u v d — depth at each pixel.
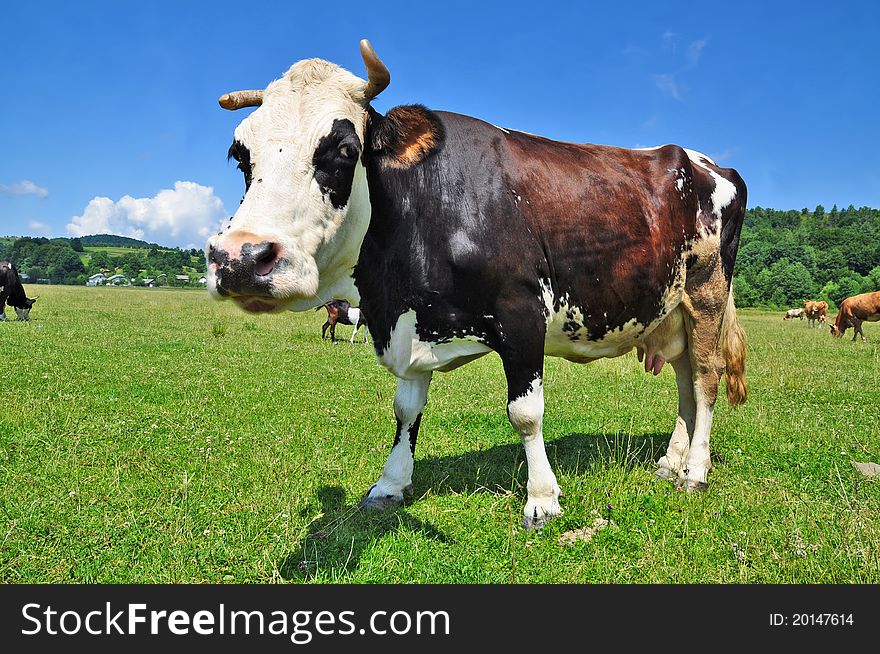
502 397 9.27
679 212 5.31
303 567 3.81
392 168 4.09
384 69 3.56
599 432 7.16
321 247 3.57
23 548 3.89
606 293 4.85
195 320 23.38
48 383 8.71
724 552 4.04
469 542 4.18
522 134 4.98
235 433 6.57
